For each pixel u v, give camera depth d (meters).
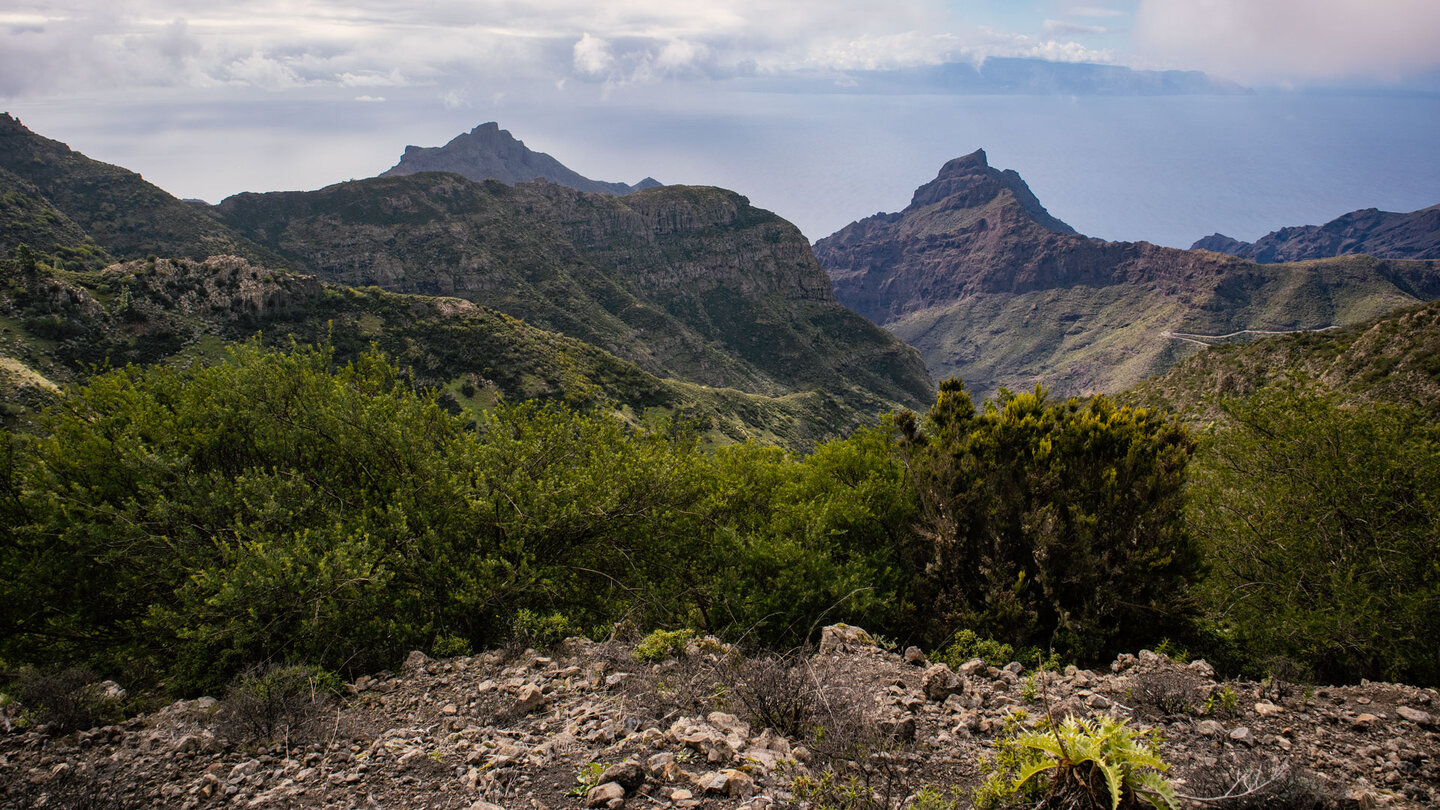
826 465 18.86
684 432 21.91
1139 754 4.50
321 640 9.88
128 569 11.95
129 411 14.25
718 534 15.11
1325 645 12.33
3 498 12.77
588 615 12.82
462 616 11.28
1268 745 6.38
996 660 11.40
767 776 5.63
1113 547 13.44
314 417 13.94
